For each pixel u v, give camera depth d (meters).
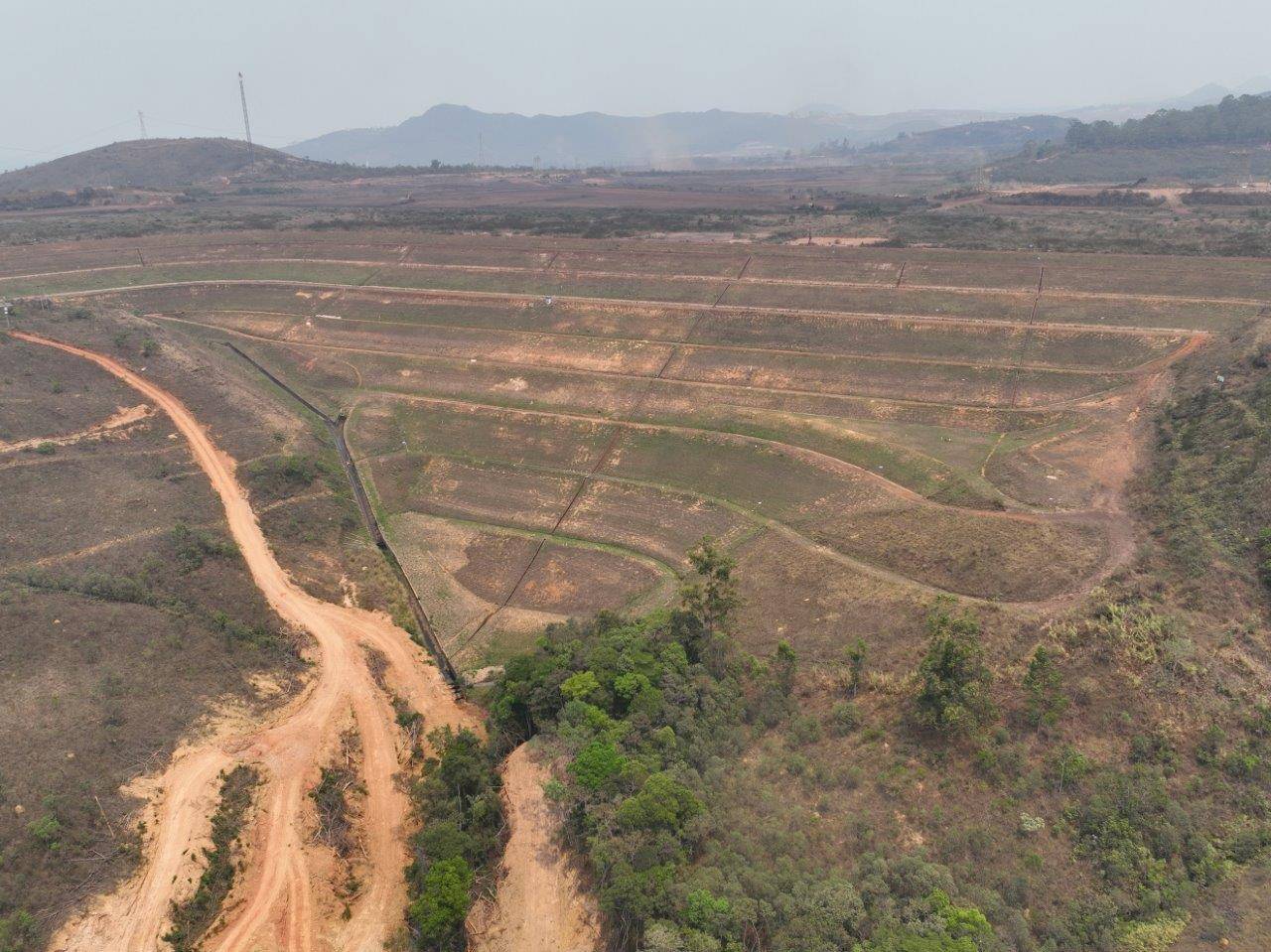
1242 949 37.28
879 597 69.56
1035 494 81.69
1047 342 109.81
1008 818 45.41
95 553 70.25
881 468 91.25
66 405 96.06
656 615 66.88
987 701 51.19
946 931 37.47
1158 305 112.19
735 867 42.41
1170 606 59.47
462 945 43.72
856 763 51.06
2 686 52.50
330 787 53.03
